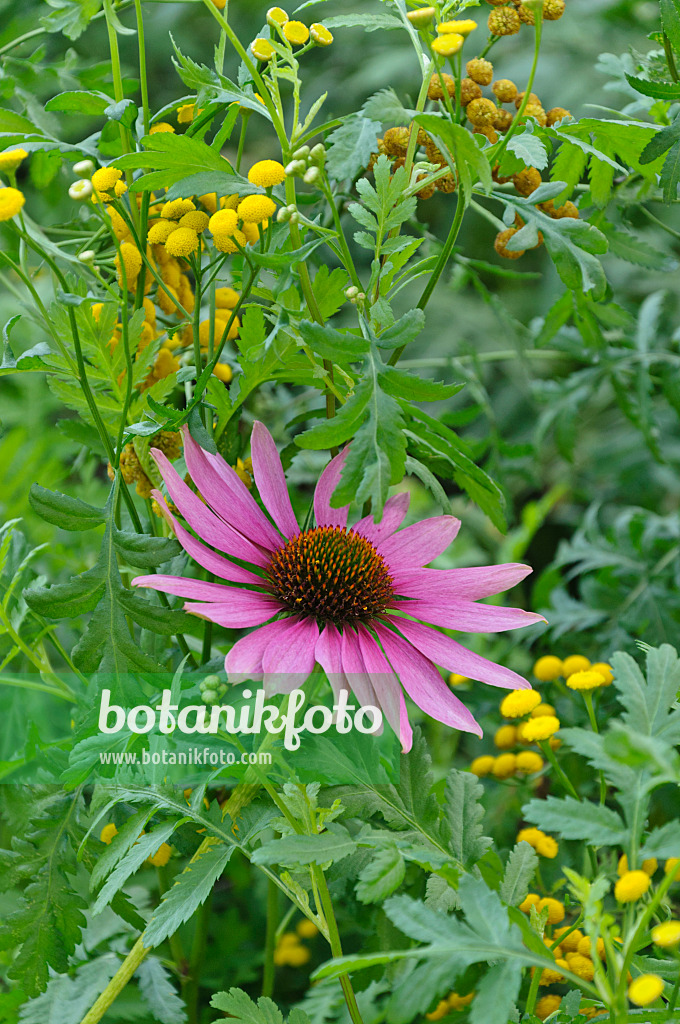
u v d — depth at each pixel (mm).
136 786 698
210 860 678
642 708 643
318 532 710
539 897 748
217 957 850
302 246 691
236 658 666
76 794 720
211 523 699
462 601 709
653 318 953
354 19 714
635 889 612
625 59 819
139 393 729
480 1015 607
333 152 691
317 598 696
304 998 856
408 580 718
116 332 737
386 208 691
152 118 728
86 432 759
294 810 667
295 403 902
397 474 663
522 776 808
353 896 756
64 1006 747
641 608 897
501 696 841
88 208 811
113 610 697
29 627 771
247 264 705
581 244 717
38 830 714
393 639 695
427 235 836
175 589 678
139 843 682
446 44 671
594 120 726
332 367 723
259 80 689
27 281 709
